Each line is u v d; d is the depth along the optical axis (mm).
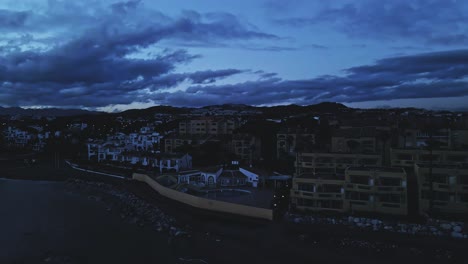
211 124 148000
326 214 55375
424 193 52531
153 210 66000
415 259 41625
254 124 141750
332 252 44469
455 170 50750
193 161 110000
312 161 75000
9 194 86250
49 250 48219
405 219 50938
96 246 49438
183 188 78000
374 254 43406
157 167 108250
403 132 84375
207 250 46812
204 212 63062
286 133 109125
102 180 100188
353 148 82688
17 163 135875
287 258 43531
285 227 53594
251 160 106125
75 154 152500
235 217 59469
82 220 62438
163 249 47812
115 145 141125
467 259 41062
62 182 102562
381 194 53750
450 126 81375
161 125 194875
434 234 47188
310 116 167750
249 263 42531
